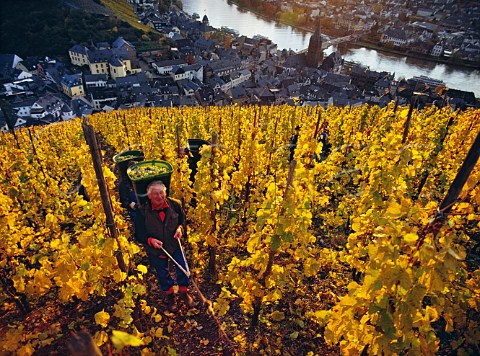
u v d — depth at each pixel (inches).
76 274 173.3
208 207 234.1
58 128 841.5
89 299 230.1
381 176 236.4
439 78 3585.1
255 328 211.9
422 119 467.8
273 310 227.6
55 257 171.3
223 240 297.9
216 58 4062.5
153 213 191.9
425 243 122.6
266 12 6958.7
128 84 2918.3
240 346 197.2
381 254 130.7
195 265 266.7
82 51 3312.0
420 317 130.1
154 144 327.9
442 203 125.5
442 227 132.5
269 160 419.8
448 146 376.2
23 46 3489.2
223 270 264.4
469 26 6220.5
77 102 2753.4
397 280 128.7
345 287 247.8
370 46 4977.9
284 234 178.4
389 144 244.7
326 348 199.3
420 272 123.6
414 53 4539.9
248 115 634.8
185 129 514.0
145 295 230.8
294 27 6166.3
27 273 189.3
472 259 276.7
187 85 3002.0
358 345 161.6
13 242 215.8
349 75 3494.1
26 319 214.5
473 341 184.5
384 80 3078.2
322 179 377.7
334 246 310.3
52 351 186.1
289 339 204.8
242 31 5684.1
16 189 311.0
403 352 186.4
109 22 3959.2
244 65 3991.1
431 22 6697.8
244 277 222.8
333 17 6432.1
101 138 900.0
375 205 236.2
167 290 212.4
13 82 2888.8
